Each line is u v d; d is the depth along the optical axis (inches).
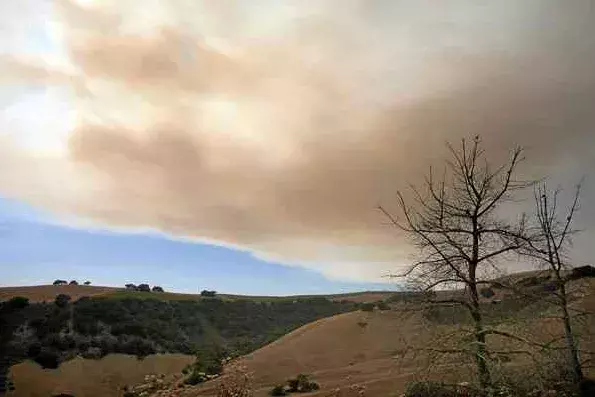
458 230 645.9
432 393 541.6
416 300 636.1
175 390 588.7
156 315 3090.6
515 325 556.7
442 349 528.7
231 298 3996.1
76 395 1782.7
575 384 654.5
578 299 822.5
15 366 1972.2
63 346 2247.8
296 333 2429.9
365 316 2316.7
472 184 668.7
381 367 1569.9
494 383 508.4
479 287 657.0
